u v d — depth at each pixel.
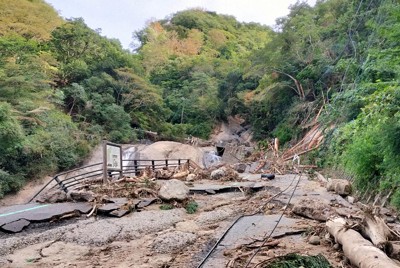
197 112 36.41
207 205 7.18
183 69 43.56
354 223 3.98
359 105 11.23
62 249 4.40
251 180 10.56
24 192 16.95
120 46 43.12
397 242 3.66
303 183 9.28
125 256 4.05
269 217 5.75
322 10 25.36
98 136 25.12
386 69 8.57
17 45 21.61
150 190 7.77
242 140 32.16
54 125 21.19
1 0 24.89
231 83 35.75
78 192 7.40
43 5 30.41
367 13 15.99
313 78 21.33
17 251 4.35
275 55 24.53
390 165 5.76
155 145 25.03
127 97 31.41
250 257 3.69
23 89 19.59
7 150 15.58
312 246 4.12
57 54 29.53
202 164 24.42
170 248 4.28
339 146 10.98
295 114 21.28
